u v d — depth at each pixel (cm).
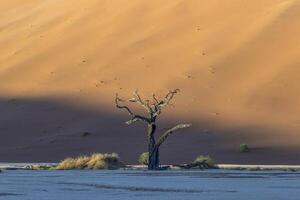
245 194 7256
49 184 8969
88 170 14625
